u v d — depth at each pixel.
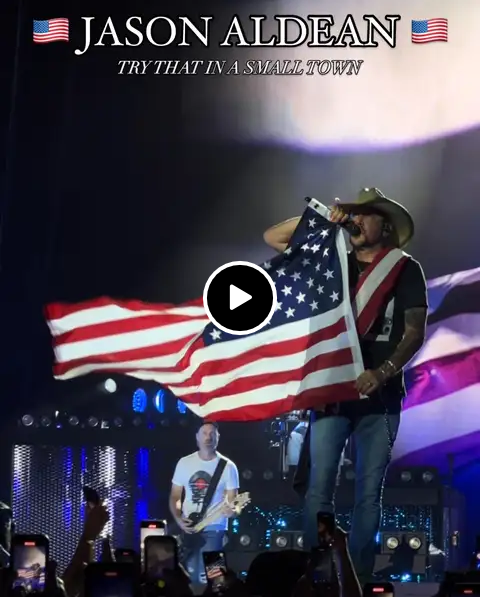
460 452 15.99
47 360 16.28
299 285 11.02
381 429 10.47
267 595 7.09
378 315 10.75
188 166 17.31
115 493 13.88
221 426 14.01
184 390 11.63
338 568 6.59
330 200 17.19
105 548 6.96
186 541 11.84
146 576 6.15
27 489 13.80
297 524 12.33
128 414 14.49
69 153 17.25
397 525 12.17
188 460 11.98
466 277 16.81
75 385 15.62
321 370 10.67
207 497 11.91
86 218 17.23
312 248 11.04
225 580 6.25
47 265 17.08
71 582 6.66
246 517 12.36
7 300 16.78
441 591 6.42
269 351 11.12
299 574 7.10
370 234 10.97
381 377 10.39
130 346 11.78
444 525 12.22
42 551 6.13
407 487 12.22
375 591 5.93
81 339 12.03
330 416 10.52
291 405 11.02
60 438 13.91
